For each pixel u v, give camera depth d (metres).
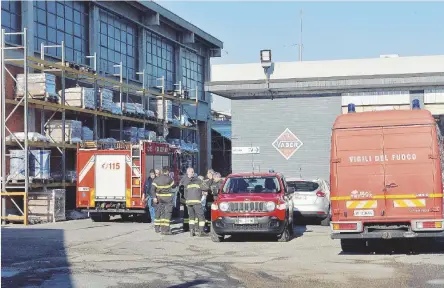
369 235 12.58
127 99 33.09
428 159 12.41
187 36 44.84
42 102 24.34
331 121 28.75
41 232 18.77
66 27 30.19
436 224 12.27
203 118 47.72
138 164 22.53
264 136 29.39
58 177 25.59
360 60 27.69
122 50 36.44
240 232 15.38
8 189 23.75
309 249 14.19
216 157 52.53
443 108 27.72
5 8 25.27
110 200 22.61
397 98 28.17
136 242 16.00
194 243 15.72
